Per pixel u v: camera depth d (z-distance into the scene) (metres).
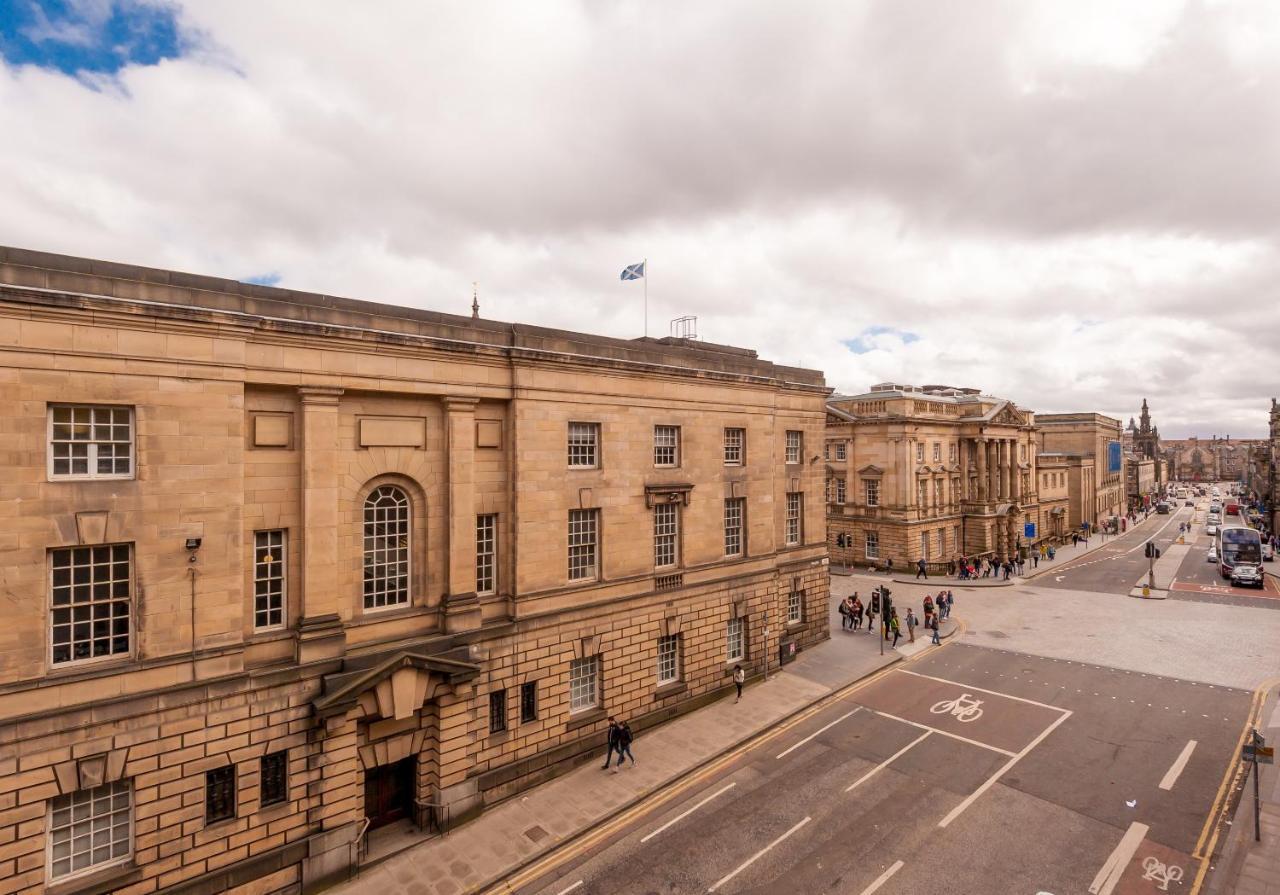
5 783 12.25
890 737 22.98
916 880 15.30
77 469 13.19
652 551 24.39
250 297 15.46
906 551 53.56
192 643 14.31
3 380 12.25
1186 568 57.78
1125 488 122.44
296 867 15.49
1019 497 66.31
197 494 14.39
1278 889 14.43
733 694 27.06
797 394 32.47
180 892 14.04
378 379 17.33
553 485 21.22
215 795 14.78
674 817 18.34
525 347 20.38
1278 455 82.38
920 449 55.56
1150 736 22.56
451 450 18.89
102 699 13.18
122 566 13.73
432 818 17.84
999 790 19.17
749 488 28.39
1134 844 16.45
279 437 16.00
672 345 28.84
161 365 13.91
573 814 18.50
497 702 19.94
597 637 22.27
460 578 19.00
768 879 15.48
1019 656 31.97
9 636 12.34
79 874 13.25
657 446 25.05
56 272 12.88
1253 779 18.94
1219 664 30.20
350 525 17.22
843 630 36.59
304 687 15.81
